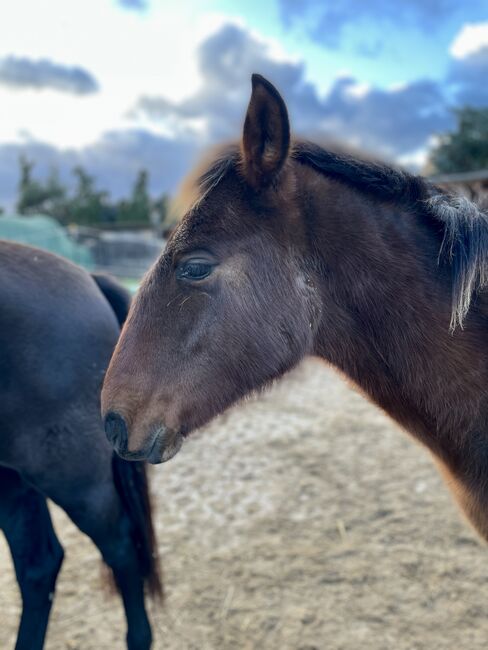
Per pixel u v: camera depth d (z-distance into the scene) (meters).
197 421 1.63
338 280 1.68
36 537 2.26
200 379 1.59
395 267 1.67
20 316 1.94
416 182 1.73
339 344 1.74
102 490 2.10
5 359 1.90
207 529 3.49
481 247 1.61
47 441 1.99
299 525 3.51
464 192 1.91
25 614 2.17
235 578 3.01
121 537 2.17
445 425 1.70
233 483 4.09
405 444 4.71
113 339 2.19
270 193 1.59
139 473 2.23
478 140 20.77
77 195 39.66
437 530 3.39
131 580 2.20
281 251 1.62
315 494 3.89
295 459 4.46
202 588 2.93
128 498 2.20
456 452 1.72
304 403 5.89
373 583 2.93
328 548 3.25
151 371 1.56
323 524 3.51
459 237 1.64
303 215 1.65
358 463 4.36
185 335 1.57
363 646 2.51
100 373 2.10
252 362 1.62
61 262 2.24
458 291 1.60
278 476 4.18
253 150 1.54
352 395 6.15
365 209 1.69
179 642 2.58
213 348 1.59
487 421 1.66
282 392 6.25
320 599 2.82
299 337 1.65
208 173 1.68
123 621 2.75
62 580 3.05
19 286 1.98
